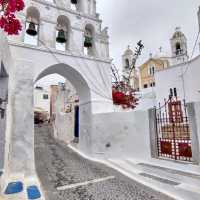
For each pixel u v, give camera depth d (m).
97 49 12.38
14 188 5.94
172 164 7.08
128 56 34.56
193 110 6.57
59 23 11.78
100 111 11.74
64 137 18.52
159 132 8.39
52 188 6.38
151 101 24.31
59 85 24.34
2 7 3.37
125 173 7.90
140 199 5.47
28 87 8.09
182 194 5.39
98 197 5.68
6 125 5.95
